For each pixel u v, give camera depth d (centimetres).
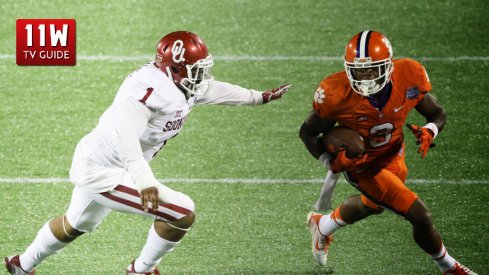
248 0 3178
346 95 1622
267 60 2816
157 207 1468
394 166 1728
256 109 2559
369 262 1839
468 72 2747
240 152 2333
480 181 2195
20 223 1962
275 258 1850
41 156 2275
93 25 2969
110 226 1962
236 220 2008
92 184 1548
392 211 1684
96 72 2720
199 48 1509
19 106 2527
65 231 1620
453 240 1933
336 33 2967
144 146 1563
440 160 2297
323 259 1814
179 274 1769
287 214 2042
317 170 2256
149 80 1490
